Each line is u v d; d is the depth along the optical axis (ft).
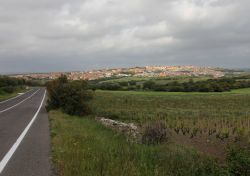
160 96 243.60
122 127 74.74
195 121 94.94
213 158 43.27
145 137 55.06
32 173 26.08
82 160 28.30
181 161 33.22
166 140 57.77
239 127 80.74
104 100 185.78
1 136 47.47
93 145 36.55
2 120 73.72
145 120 99.30
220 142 64.90
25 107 124.57
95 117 94.53
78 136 44.39
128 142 44.73
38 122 69.10
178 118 105.40
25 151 35.47
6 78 360.28
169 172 27.12
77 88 100.53
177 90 336.49
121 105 156.56
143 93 284.61
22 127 59.52
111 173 24.16
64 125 59.98
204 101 199.62
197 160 35.83
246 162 30.91
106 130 60.80
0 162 30.09
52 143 40.37
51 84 107.24
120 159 29.01
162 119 102.17
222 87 329.31
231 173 30.14
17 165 28.84
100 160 28.27
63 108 99.55
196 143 63.36
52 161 30.17
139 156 32.22
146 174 24.73
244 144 62.13
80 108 98.84
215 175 30.30
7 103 151.94
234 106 166.09
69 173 24.43
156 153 37.24
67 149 33.99
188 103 183.73
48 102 108.47
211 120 96.63
